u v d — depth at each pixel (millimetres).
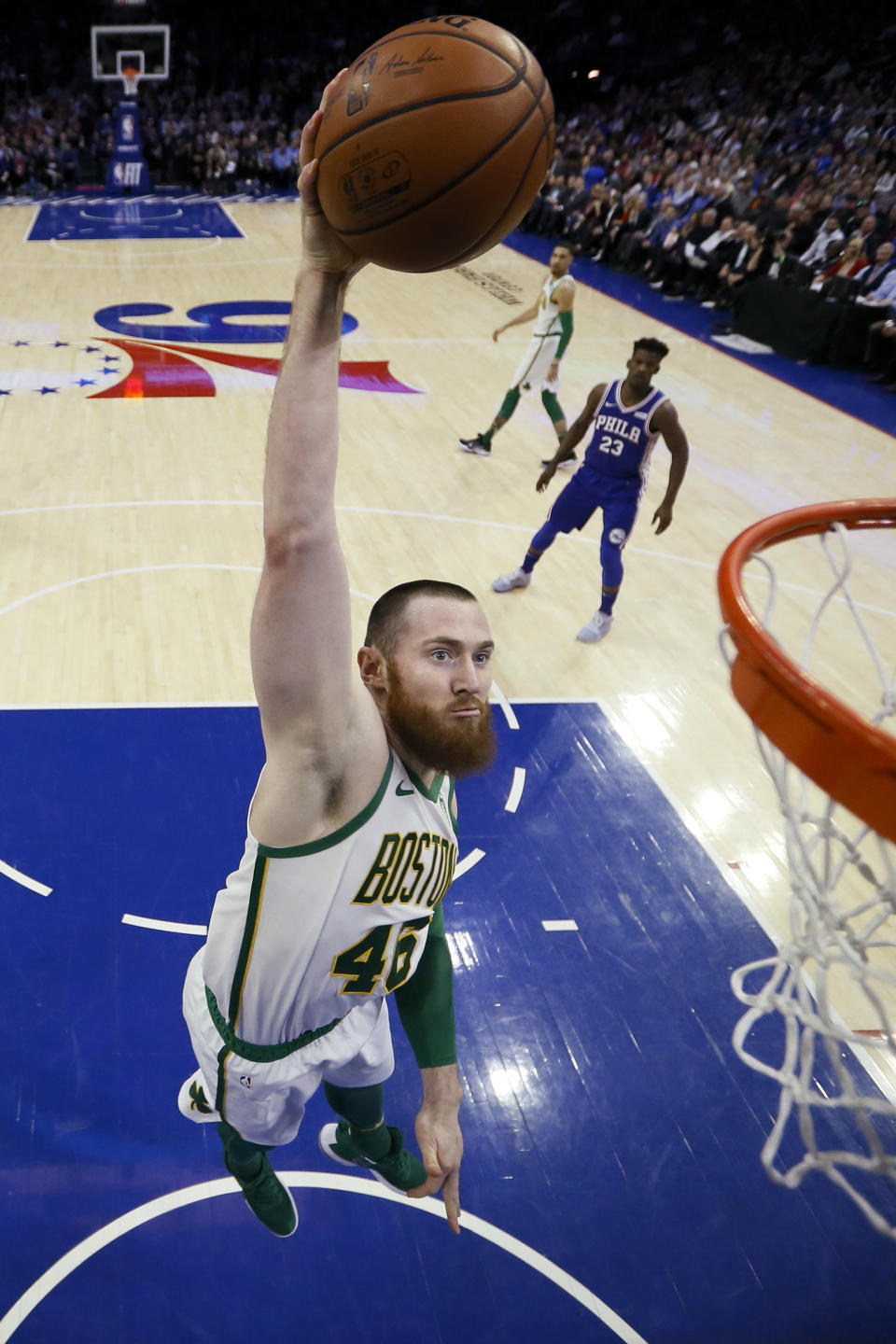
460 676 1521
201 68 26734
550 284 7500
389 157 1231
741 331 12141
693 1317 2619
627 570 6422
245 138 23344
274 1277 2654
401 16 27031
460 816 4309
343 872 1568
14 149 21797
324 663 1365
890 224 11766
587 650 5547
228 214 19859
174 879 3855
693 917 3881
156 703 4848
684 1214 2869
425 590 1557
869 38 22391
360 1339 2531
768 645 1598
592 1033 3395
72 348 10438
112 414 8641
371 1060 2076
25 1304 2549
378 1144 2418
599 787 4527
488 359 10609
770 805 4473
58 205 20266
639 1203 2893
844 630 5770
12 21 25531
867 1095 3205
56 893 3756
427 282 14141
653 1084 3240
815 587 6273
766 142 20219
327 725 1414
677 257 14352
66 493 7062
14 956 3492
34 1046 3199
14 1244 2674
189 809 4203
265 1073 1836
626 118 24344
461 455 8086
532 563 5961
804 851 1865
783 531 2164
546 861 4102
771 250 12602
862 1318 2637
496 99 1268
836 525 2277
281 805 1493
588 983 3580
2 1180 2820
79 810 4152
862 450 8594
